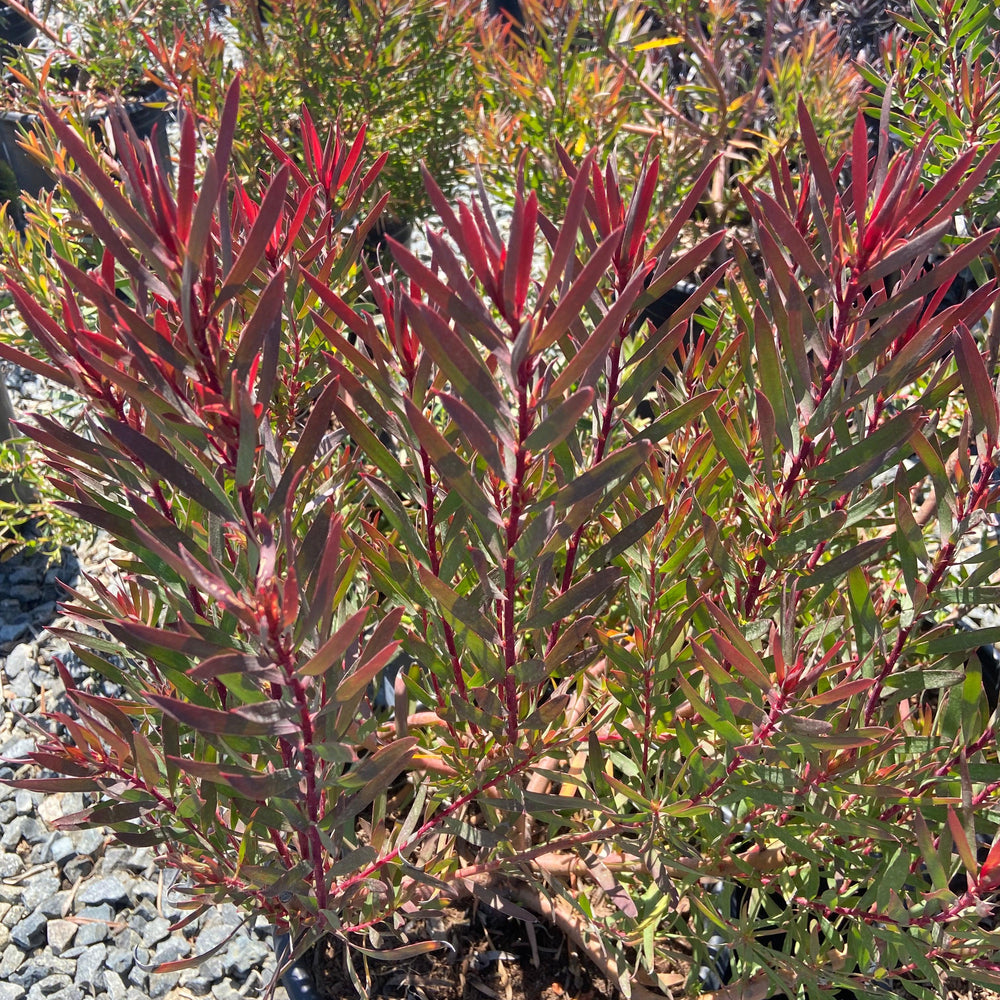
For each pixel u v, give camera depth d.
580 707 1.39
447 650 1.17
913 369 1.04
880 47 1.95
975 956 1.07
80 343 0.82
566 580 1.20
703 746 1.31
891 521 1.29
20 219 3.70
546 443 0.72
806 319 0.94
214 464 0.82
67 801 2.31
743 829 1.28
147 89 3.41
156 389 0.77
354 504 1.42
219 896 1.07
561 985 1.51
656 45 2.48
